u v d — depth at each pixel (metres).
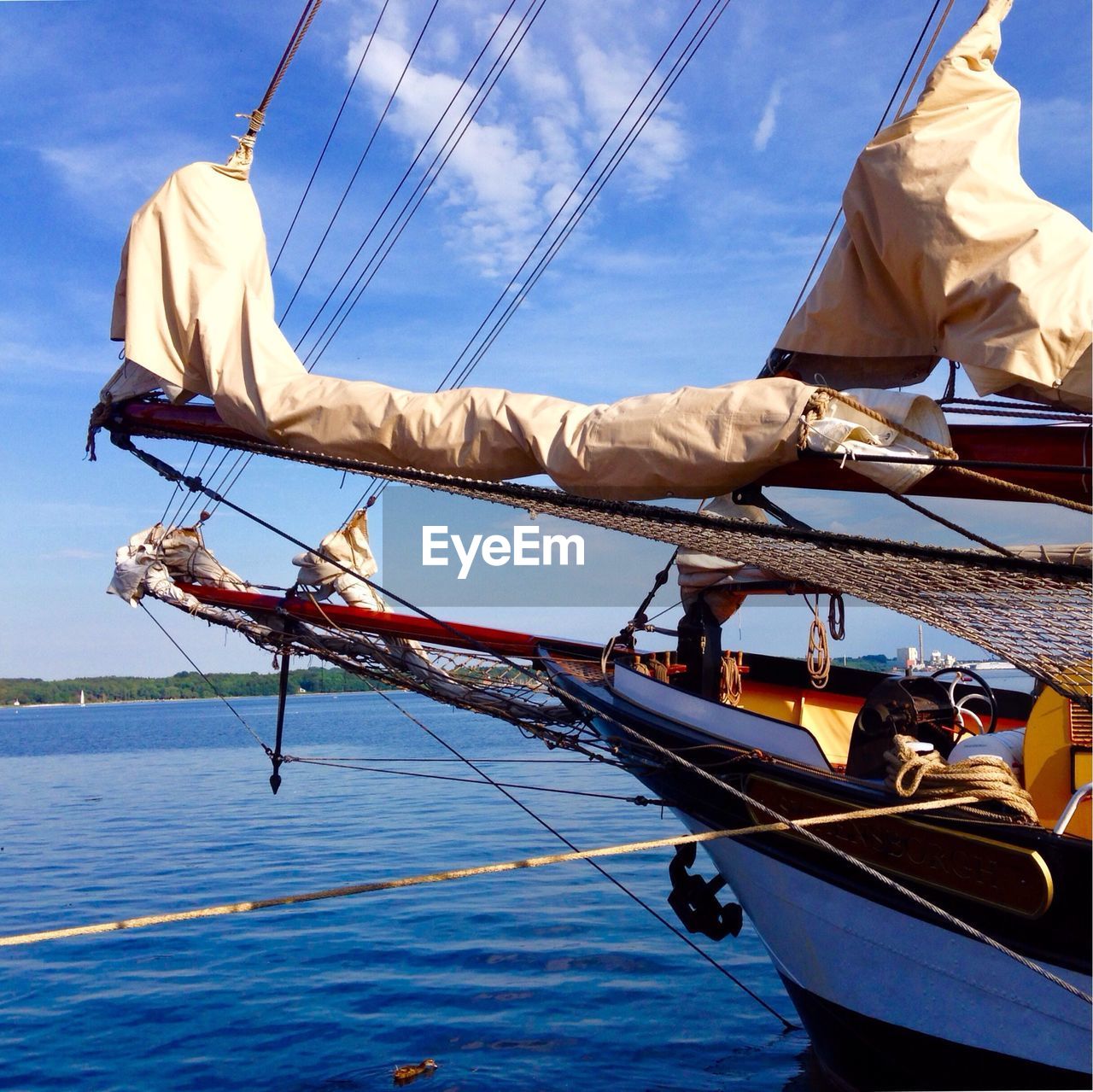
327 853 15.77
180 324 6.07
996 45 4.04
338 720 74.12
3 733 82.06
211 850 16.58
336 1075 6.75
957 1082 4.78
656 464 4.33
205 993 8.73
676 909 6.49
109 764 40.19
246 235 6.23
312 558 8.12
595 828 17.34
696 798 5.98
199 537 8.55
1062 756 4.75
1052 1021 4.25
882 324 4.28
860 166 4.14
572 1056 6.94
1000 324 3.74
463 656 8.00
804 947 5.45
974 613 4.10
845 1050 5.55
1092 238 3.79
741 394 4.20
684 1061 6.80
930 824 4.50
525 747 37.06
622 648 7.96
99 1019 8.14
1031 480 3.98
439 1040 7.34
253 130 6.38
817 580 4.72
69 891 13.46
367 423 5.32
